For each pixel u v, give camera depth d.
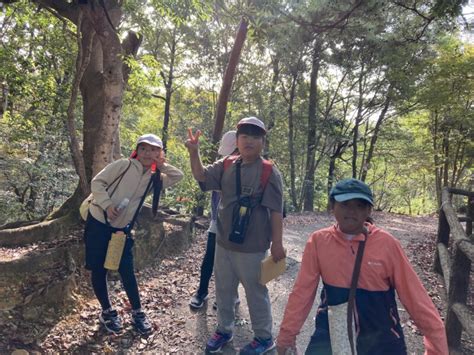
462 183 18.36
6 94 8.44
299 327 1.91
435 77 12.88
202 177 2.86
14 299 3.31
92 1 4.25
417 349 3.25
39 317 3.32
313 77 17.94
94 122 5.62
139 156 3.34
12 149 10.57
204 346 3.27
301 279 1.93
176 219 6.29
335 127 17.88
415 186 26.94
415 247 7.24
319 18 7.26
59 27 7.93
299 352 3.18
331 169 19.08
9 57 7.62
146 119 20.11
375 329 1.76
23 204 11.55
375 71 16.09
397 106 16.66
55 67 9.02
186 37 16.88
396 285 1.78
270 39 6.82
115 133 5.00
